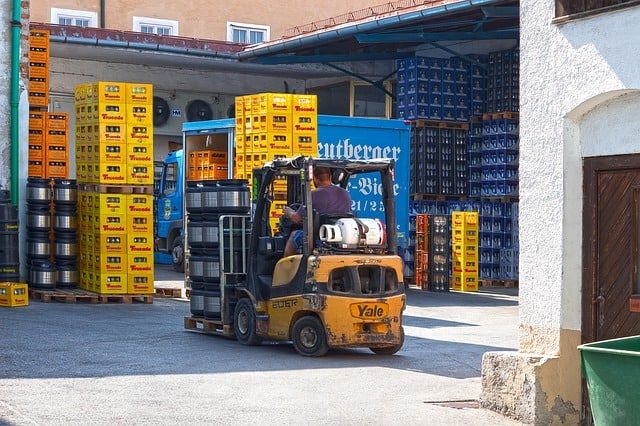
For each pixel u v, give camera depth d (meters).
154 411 10.99
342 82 37.72
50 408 10.95
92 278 22.05
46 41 23.45
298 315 15.47
